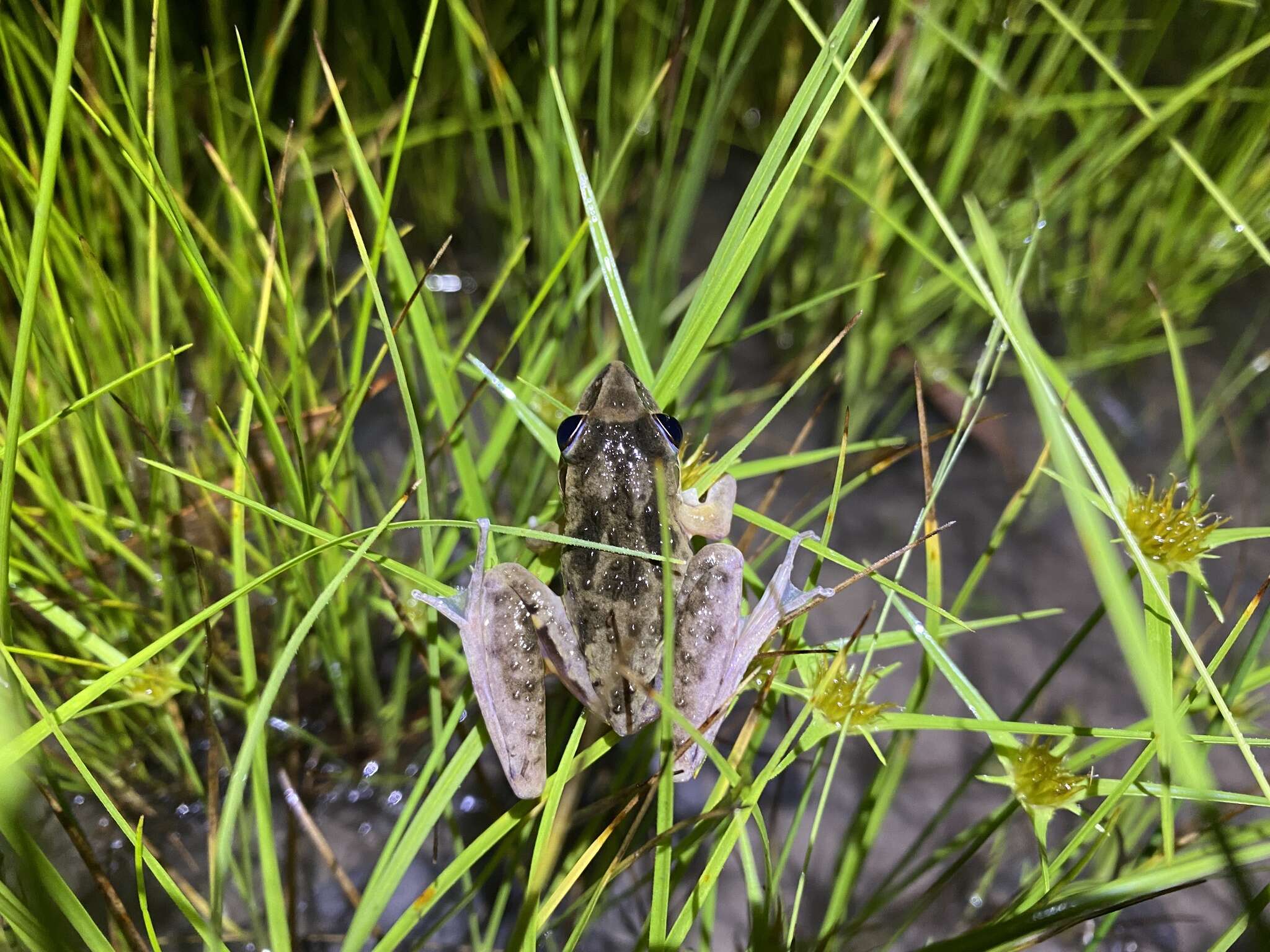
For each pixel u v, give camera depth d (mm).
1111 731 186
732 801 194
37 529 213
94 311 235
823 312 293
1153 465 286
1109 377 306
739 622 197
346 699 235
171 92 248
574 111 257
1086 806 208
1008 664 257
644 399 207
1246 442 286
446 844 235
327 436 229
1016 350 176
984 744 248
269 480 232
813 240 291
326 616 222
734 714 243
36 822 225
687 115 349
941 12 258
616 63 326
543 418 238
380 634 253
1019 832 236
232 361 265
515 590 195
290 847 214
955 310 291
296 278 265
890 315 287
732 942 224
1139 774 185
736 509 206
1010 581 269
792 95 314
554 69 202
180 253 259
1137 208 292
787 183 191
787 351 309
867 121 281
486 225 340
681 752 191
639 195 300
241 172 264
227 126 277
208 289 187
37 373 214
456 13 255
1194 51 341
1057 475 198
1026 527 277
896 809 240
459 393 239
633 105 309
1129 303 304
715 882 190
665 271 259
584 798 233
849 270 292
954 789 243
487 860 228
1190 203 295
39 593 202
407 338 227
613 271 204
